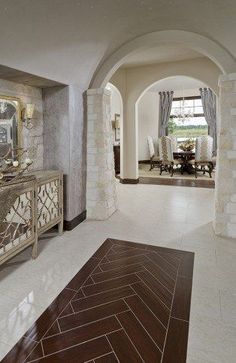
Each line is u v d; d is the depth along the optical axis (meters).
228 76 3.05
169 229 3.57
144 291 2.15
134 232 3.46
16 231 2.41
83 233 3.41
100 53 3.25
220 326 1.76
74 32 2.51
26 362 1.47
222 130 3.17
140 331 1.71
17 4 1.83
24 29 2.07
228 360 1.50
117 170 8.28
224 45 3.00
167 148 7.70
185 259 2.71
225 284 2.26
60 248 2.95
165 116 10.12
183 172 8.32
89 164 3.89
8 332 1.69
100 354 1.53
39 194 2.82
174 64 5.59
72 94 3.37
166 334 1.68
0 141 2.84
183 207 4.65
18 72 2.55
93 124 3.79
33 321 1.79
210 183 6.78
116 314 1.87
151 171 8.88
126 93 6.31
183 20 2.80
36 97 3.33
